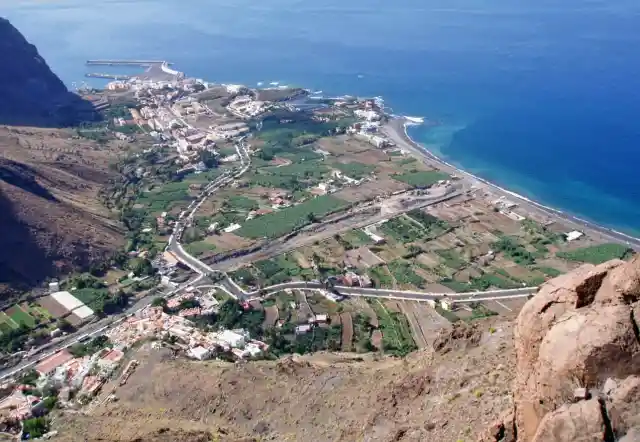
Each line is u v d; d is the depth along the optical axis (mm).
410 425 53625
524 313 37125
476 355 60344
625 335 30734
